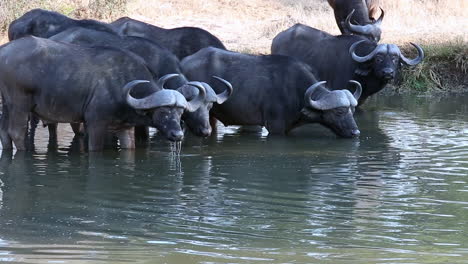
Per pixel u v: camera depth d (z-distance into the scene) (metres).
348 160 26.25
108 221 19.53
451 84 41.94
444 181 23.45
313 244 17.91
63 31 30.58
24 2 50.22
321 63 35.75
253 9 59.66
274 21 54.69
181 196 21.81
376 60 34.59
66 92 26.33
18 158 26.42
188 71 30.58
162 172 24.59
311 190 22.48
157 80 27.83
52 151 27.62
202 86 27.33
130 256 17.03
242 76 30.39
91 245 17.73
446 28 49.44
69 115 26.81
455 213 20.27
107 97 26.52
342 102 29.78
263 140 29.73
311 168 25.11
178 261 16.77
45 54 26.38
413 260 16.94
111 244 17.81
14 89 26.44
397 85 41.72
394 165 25.48
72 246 17.66
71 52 26.70
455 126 32.25
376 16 53.19
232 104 30.30
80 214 20.12
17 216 19.91
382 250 17.53
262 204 21.06
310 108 29.97
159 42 33.69
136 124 27.03
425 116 34.66
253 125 31.47
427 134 30.67
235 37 49.47
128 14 55.06
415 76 41.44
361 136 30.39
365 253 17.33
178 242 17.97
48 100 26.42
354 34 38.34
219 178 23.84
